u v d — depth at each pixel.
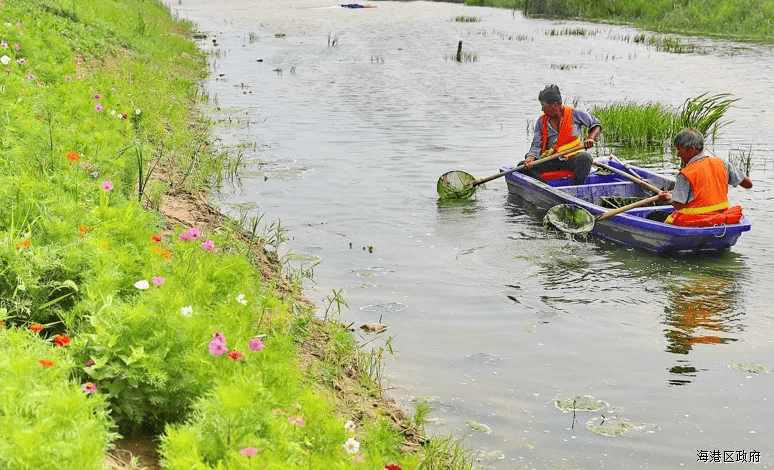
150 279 4.76
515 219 9.40
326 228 8.83
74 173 6.57
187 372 3.85
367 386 5.45
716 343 6.25
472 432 5.02
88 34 15.88
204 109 15.66
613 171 10.57
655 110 14.50
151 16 26.81
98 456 2.93
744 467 4.69
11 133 7.19
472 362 5.91
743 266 7.91
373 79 20.64
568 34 32.66
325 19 39.12
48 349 3.84
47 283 4.57
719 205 8.23
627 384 5.63
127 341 3.92
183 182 9.44
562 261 8.02
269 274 7.16
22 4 14.88
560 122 10.28
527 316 6.70
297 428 3.67
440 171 11.52
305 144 12.91
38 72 10.63
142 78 14.98
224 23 36.66
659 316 6.72
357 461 3.67
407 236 8.68
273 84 19.41
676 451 4.85
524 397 5.45
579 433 5.03
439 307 6.86
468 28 35.00
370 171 11.35
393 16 41.03
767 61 24.30
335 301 6.89
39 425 2.92
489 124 14.98
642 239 8.38
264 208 9.41
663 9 37.81
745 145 13.55
